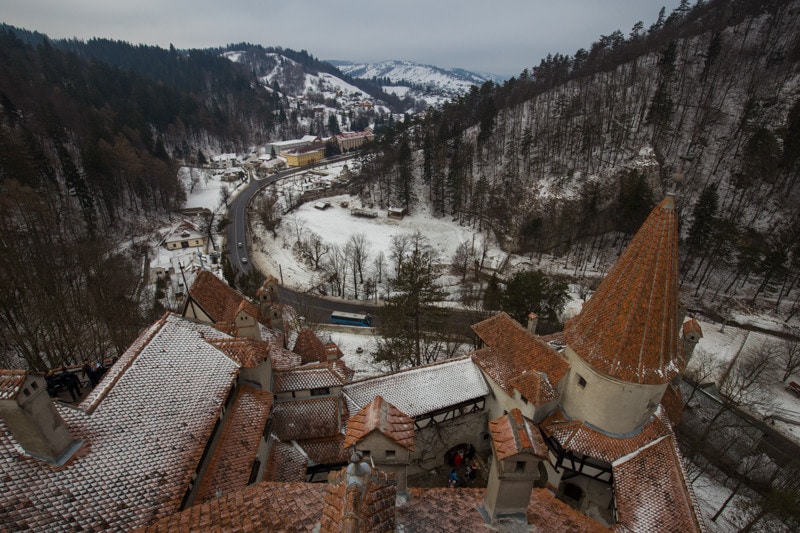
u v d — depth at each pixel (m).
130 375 23.34
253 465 24.41
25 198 68.94
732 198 99.94
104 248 83.25
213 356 27.00
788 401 57.84
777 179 99.25
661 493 24.69
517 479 14.20
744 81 124.00
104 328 52.31
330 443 29.55
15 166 82.81
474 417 35.09
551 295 64.19
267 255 110.81
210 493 20.59
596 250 105.88
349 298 88.25
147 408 21.88
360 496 10.69
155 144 175.12
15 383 15.90
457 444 35.16
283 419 29.86
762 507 33.16
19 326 50.12
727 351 68.19
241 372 27.98
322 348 39.41
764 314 78.75
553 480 30.58
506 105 157.75
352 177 173.38
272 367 32.06
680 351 30.77
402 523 14.36
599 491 29.73
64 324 48.12
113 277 64.00
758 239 93.00
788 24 128.12
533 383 29.69
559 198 108.62
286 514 13.53
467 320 74.62
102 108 165.62
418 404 32.03
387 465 15.73
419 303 49.72
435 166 137.38
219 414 23.84
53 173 102.00
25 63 178.38
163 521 14.06
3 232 54.12
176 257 102.50
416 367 35.50
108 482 17.59
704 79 126.31
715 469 43.94
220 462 22.44
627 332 25.56
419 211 136.12
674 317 25.56
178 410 22.56
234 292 41.19
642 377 25.22
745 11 142.38
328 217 136.88
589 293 87.81
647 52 146.88
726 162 108.38
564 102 131.00
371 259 106.50
